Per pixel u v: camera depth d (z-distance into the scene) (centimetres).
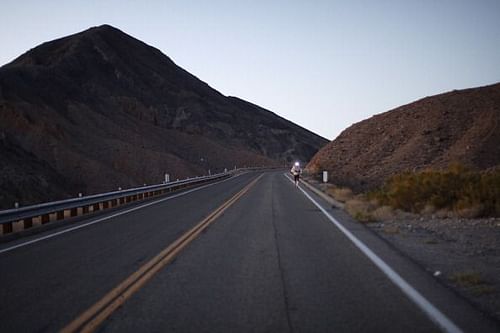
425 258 1170
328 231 1648
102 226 1844
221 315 731
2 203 3712
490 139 5025
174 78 16325
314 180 5300
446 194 2258
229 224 1834
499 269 1030
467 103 6316
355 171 6044
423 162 5316
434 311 741
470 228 1655
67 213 2331
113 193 2673
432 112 6512
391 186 2712
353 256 1202
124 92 11938
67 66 10881
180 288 895
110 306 784
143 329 673
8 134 5375
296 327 675
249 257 1193
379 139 6869
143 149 7575
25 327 686
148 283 935
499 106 5594
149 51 17000
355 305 779
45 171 4953
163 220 2000
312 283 927
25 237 1591
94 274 1022
